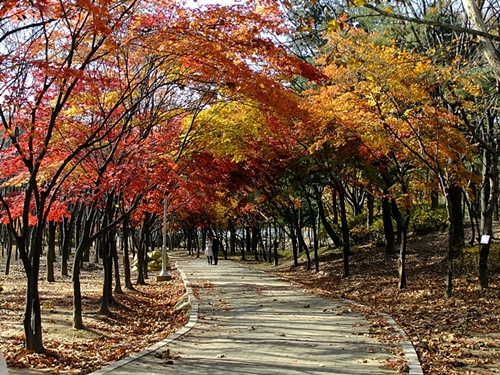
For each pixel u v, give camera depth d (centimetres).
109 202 1348
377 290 1717
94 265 3425
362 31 1326
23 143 1005
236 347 922
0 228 3822
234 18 893
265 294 1781
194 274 2747
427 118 1300
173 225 4959
